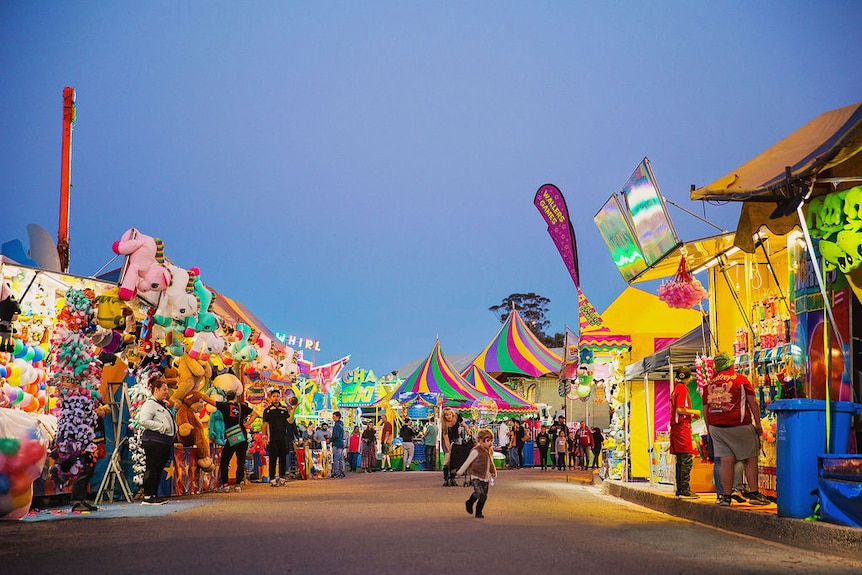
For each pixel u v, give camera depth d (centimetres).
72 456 1173
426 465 3481
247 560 744
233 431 1816
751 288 1528
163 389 1389
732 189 1052
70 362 1190
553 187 2112
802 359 1220
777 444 989
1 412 1094
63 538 906
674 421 1369
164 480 1548
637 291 2352
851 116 1048
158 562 735
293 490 1856
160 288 1467
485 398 3516
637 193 1422
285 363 2517
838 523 898
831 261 1044
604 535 974
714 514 1126
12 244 1365
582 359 2158
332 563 729
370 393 3822
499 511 1277
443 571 692
